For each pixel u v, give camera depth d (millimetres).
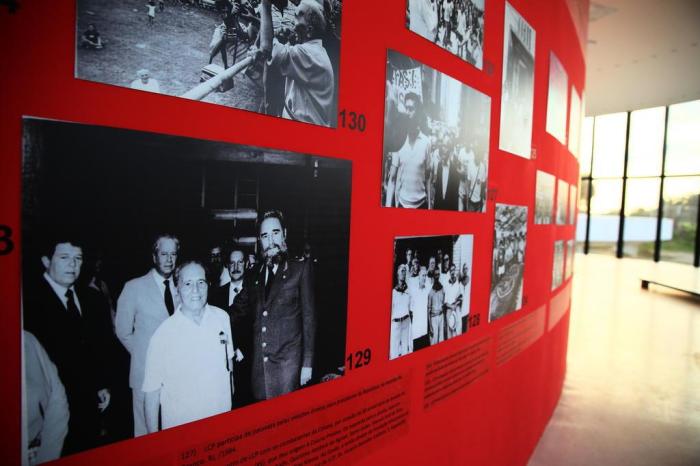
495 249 2268
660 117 14992
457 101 1826
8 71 735
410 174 1592
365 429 1485
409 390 1684
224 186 1027
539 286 3051
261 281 1122
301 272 1221
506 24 2191
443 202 1790
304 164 1204
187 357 988
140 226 897
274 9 1105
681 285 10469
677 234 15367
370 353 1481
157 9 898
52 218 792
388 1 1440
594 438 3531
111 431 884
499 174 2246
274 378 1174
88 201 829
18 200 760
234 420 1090
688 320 8016
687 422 3891
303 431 1268
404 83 1527
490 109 2092
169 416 967
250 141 1071
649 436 3604
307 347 1256
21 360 780
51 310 803
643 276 12492
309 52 1196
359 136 1368
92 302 846
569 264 4328
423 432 1787
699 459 3256
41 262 788
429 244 1729
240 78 1043
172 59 925
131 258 889
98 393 863
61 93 788
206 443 1037
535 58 2605
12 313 768
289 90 1154
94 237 841
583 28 4105
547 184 3055
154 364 935
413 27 1551
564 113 3424
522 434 2947
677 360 5684
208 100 988
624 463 3170
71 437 837
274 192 1135
